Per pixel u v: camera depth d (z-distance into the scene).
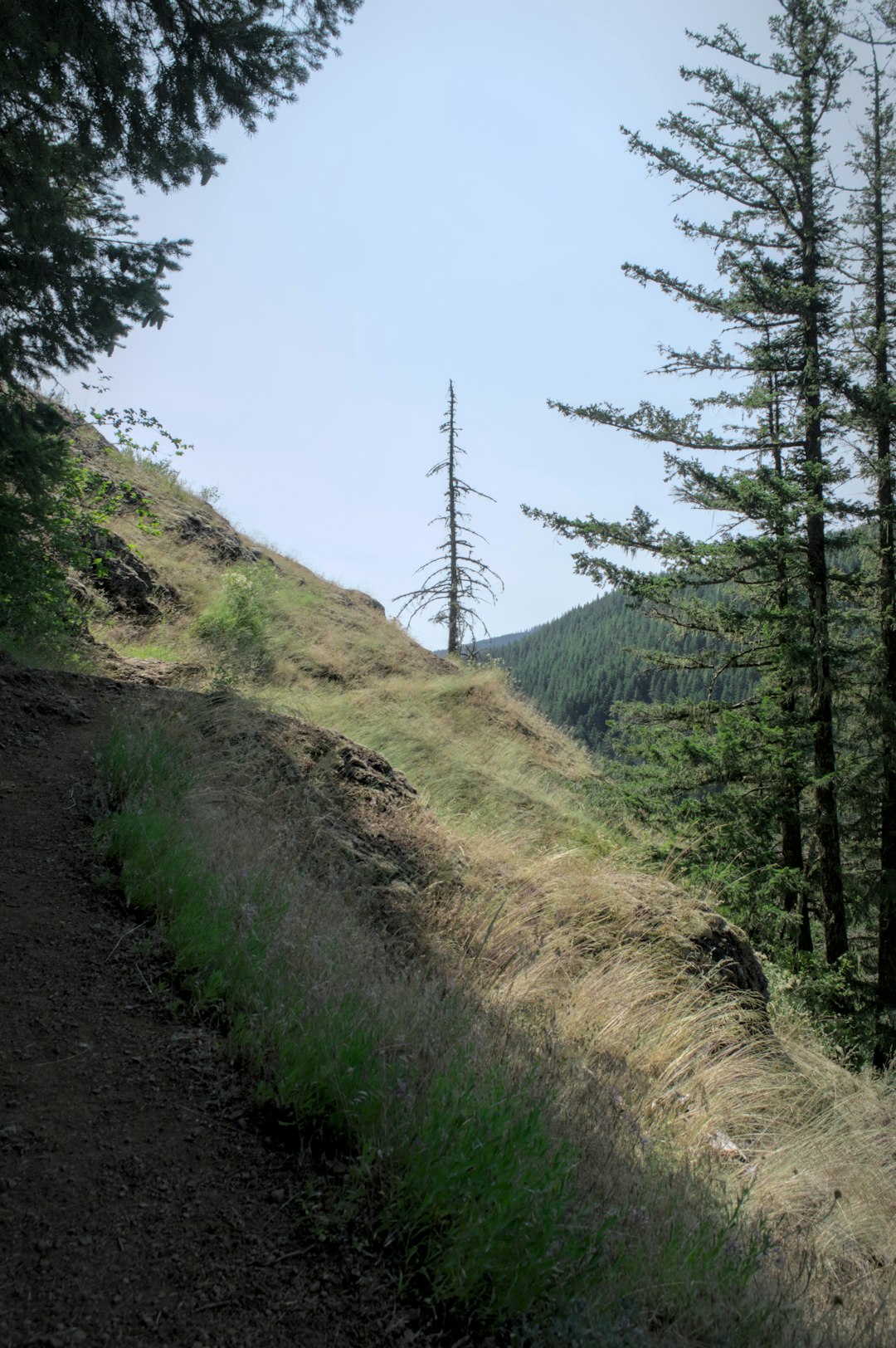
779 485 11.34
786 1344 2.31
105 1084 2.58
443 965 4.37
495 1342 1.96
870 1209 3.87
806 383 11.91
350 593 19.52
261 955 3.25
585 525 12.44
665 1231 2.54
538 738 15.87
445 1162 2.24
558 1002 4.57
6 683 5.76
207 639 12.00
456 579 23.78
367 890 4.84
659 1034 4.64
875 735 13.62
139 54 5.61
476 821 8.22
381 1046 2.80
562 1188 2.27
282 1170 2.36
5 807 4.20
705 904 6.57
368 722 11.45
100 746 5.00
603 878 6.39
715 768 12.41
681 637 13.70
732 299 12.48
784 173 12.48
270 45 5.75
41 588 7.69
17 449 6.36
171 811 4.34
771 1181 3.73
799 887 11.23
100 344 6.08
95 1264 1.96
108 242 6.00
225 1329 1.85
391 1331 1.92
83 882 3.70
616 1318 2.07
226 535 16.25
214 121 6.04
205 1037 2.88
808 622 12.14
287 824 4.99
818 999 9.80
